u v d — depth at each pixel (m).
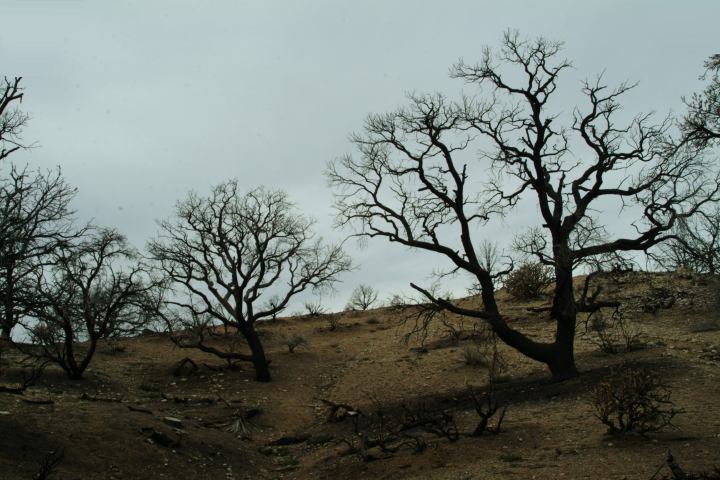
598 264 20.55
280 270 31.23
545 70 21.61
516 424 16.50
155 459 15.55
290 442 20.47
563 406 17.92
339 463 16.05
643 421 13.35
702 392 17.19
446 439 15.86
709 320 28.14
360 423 21.53
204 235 30.28
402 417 20.67
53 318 15.67
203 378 29.75
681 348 23.78
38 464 13.27
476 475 12.32
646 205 20.12
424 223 23.00
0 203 14.46
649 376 13.85
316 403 26.30
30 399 17.89
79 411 17.25
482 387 24.00
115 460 14.80
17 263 14.22
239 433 20.98
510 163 22.06
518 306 38.53
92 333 26.45
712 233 20.33
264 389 28.30
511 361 27.72
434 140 22.39
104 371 29.22
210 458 17.00
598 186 21.30
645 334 27.42
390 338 37.44
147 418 18.02
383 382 27.97
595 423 15.32
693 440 12.74
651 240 20.38
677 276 36.03
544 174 21.83
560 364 21.55
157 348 36.81
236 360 33.59
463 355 29.72
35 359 28.67
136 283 27.97
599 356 24.41
